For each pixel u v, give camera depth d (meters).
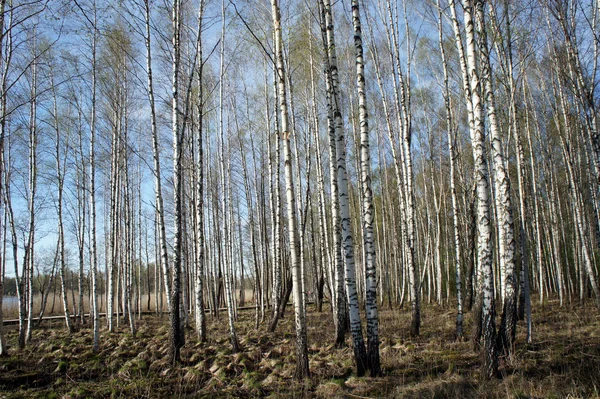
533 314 14.03
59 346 11.77
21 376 8.04
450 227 26.98
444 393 5.89
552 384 5.83
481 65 8.75
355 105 17.62
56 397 6.87
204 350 10.22
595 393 5.35
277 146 13.94
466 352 8.59
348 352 9.28
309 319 16.27
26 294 17.41
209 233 21.61
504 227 8.08
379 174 24.75
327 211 23.16
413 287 11.15
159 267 22.80
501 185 8.02
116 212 17.94
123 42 11.69
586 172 17.48
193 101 13.02
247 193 18.28
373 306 7.19
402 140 13.67
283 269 18.22
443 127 18.98
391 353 8.60
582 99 9.82
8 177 11.91
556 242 17.14
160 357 9.57
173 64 10.38
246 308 24.16
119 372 8.29
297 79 15.59
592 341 8.82
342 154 7.41
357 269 25.00
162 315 22.36
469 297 17.16
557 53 11.43
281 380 7.34
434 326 12.45
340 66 16.20
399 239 28.45
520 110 14.95
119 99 14.67
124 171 19.09
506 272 8.15
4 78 10.47
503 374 6.46
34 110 13.30
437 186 25.94
